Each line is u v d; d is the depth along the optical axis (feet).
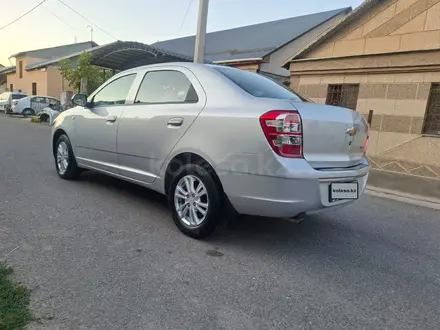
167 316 6.50
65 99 58.18
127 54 38.81
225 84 9.98
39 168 18.22
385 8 26.86
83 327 6.01
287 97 10.78
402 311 7.25
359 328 6.57
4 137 31.07
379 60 27.25
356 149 10.23
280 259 9.32
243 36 64.49
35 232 9.85
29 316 6.13
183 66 11.20
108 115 13.05
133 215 11.86
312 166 8.66
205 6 28.09
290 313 6.88
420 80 25.32
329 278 8.46
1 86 123.44
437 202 17.53
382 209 15.38
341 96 30.30
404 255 10.23
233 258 9.16
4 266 7.77
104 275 7.78
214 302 7.06
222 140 9.16
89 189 14.67
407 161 26.30
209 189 9.58
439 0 24.14
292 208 8.50
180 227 10.50
